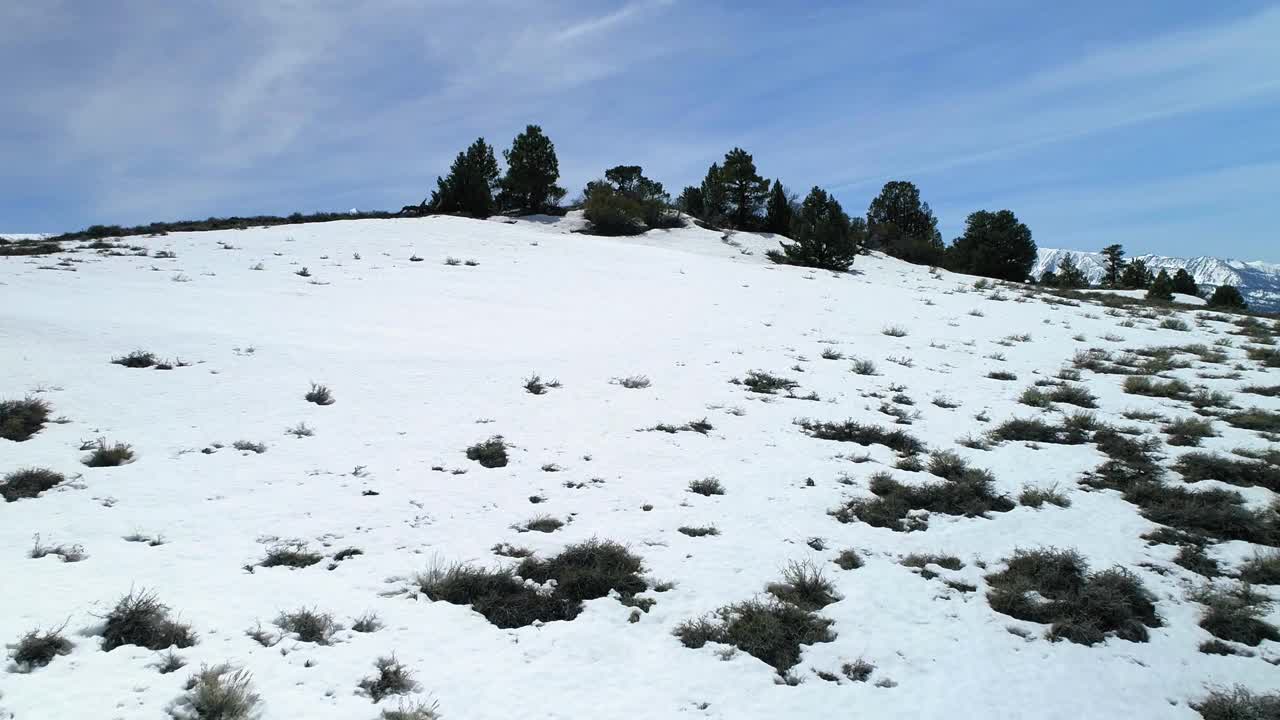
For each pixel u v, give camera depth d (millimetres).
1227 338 21672
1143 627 6898
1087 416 13219
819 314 23969
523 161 52344
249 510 8398
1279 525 8922
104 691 4875
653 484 10094
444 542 8047
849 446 11945
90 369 12438
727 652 6223
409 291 23750
